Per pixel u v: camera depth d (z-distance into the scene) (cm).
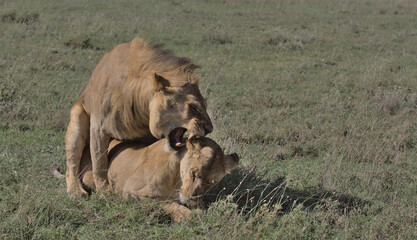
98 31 2759
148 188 826
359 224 864
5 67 1953
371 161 1202
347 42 2858
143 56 840
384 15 3878
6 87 1554
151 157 837
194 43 2669
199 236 769
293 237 788
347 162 1187
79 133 927
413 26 3450
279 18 3612
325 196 955
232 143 1204
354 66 2303
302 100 1727
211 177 754
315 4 4297
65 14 3266
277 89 1905
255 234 787
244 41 2750
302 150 1256
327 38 2927
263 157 1171
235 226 783
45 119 1395
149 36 2750
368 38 2975
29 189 904
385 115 1584
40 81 1784
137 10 3581
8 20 2931
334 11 3981
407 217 888
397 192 1013
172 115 773
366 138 1319
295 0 4381
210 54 2458
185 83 779
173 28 2992
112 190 892
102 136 878
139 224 819
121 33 2755
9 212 852
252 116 1544
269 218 821
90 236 787
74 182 930
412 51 2655
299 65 2283
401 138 1316
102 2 3822
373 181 1043
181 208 823
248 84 1953
